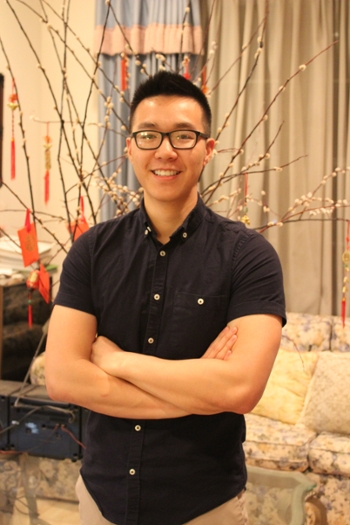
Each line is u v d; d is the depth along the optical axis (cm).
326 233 322
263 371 110
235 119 327
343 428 263
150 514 114
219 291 116
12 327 285
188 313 116
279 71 321
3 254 279
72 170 357
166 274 118
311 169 323
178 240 119
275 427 270
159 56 176
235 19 322
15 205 338
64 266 126
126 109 332
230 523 115
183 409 110
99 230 126
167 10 315
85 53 349
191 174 115
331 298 326
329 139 320
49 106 359
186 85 116
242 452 121
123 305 120
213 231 121
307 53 323
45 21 173
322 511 198
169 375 110
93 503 119
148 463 113
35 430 212
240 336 112
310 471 253
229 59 326
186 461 113
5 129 323
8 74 325
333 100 323
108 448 117
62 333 121
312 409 272
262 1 319
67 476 188
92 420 122
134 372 112
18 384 231
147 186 117
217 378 109
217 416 115
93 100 352
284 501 178
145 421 115
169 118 113
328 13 314
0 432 206
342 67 316
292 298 330
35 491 177
